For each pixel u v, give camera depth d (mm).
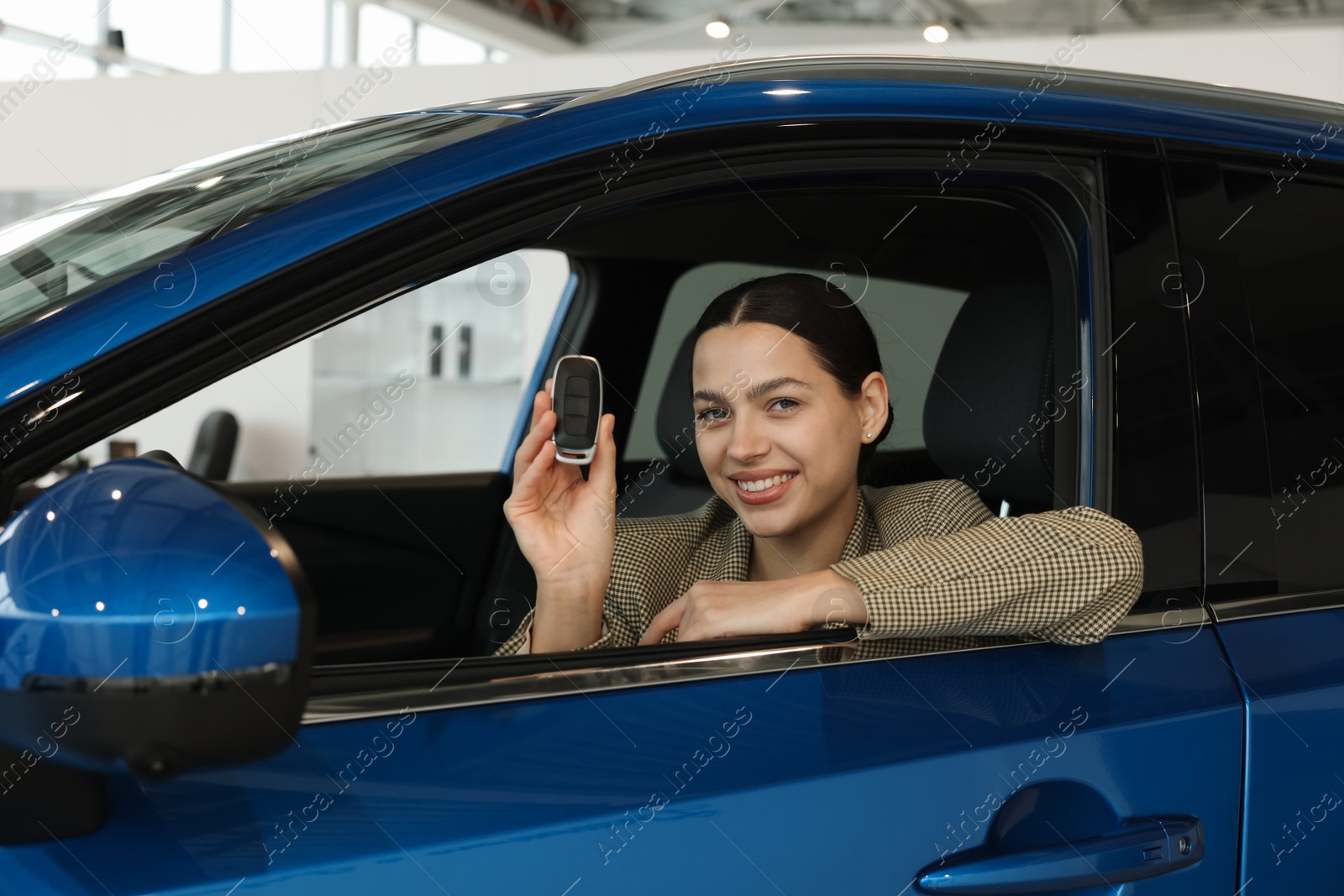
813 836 619
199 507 433
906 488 1044
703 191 710
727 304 923
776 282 929
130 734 406
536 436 857
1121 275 806
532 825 559
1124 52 4152
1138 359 803
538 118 687
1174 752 733
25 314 584
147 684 401
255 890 503
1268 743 770
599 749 606
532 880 552
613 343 1708
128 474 449
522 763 587
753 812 606
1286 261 880
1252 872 763
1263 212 873
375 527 1613
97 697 402
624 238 1498
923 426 1128
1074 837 702
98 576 409
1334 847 800
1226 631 800
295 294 575
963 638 750
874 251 1292
